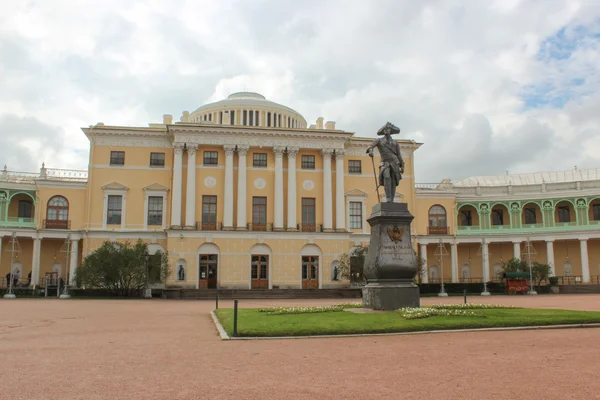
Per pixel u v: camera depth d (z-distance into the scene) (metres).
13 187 54.38
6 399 8.28
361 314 19.98
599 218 65.38
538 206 67.12
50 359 11.95
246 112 69.12
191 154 53.84
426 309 20.30
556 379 9.44
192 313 26.30
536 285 58.09
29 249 55.59
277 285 53.12
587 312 20.47
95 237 53.03
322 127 61.53
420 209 62.94
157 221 54.56
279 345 13.81
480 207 65.94
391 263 21.89
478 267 66.50
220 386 9.11
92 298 44.16
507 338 14.70
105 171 54.38
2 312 26.69
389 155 23.25
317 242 54.53
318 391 8.68
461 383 9.17
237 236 53.12
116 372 10.39
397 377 9.68
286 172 56.12
